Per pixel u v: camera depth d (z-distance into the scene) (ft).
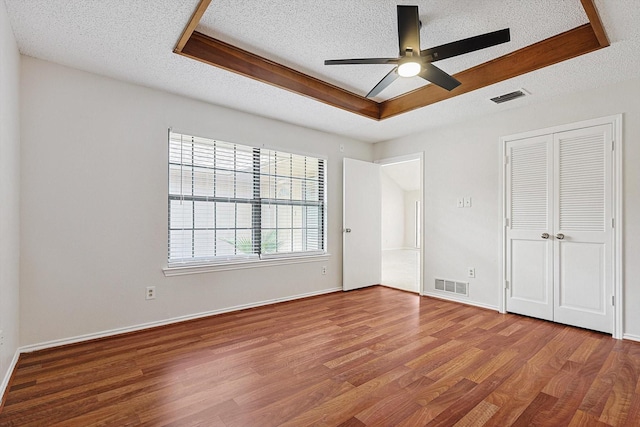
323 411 5.60
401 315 11.14
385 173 35.09
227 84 9.40
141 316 9.50
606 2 5.93
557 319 10.29
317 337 9.05
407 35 6.31
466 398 6.01
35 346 7.92
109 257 8.96
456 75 9.91
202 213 10.84
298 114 11.95
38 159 7.96
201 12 6.31
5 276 6.31
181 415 5.45
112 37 7.11
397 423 5.28
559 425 5.23
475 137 12.39
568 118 10.06
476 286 12.32
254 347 8.32
